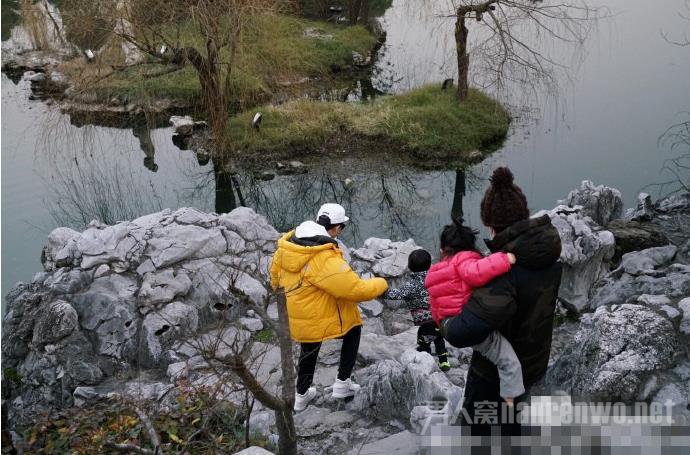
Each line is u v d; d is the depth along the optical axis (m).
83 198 14.89
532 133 16.94
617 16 22.56
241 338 6.76
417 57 22.91
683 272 6.45
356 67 22.25
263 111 17.59
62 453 4.82
